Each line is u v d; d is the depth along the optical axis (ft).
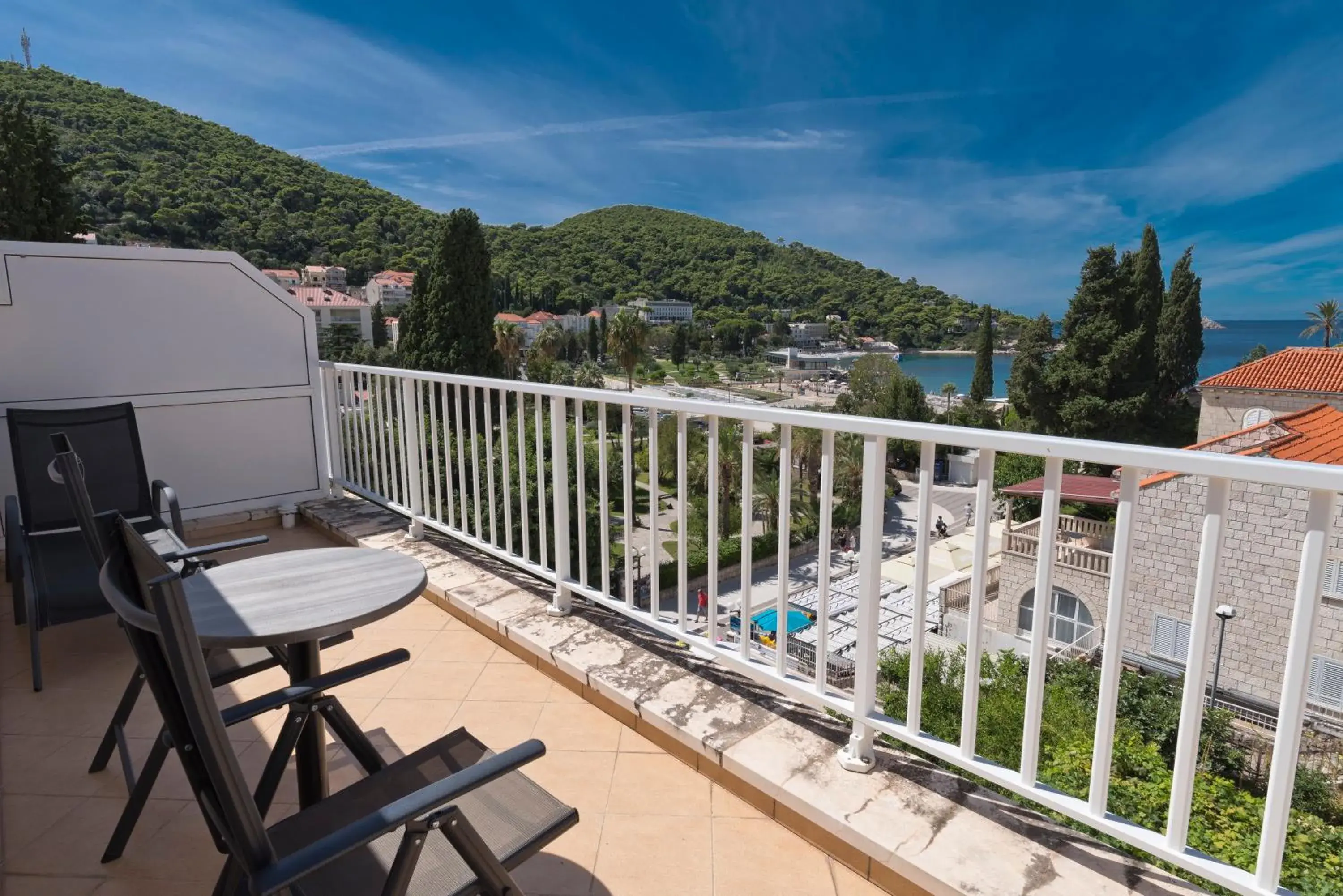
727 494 68.95
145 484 10.77
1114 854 4.65
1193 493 29.58
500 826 3.71
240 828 2.67
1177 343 117.39
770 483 66.28
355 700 7.40
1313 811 18.93
